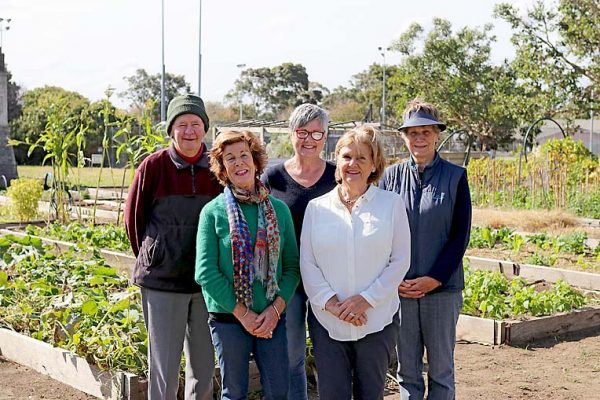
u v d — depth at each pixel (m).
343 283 4.21
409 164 4.84
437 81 50.59
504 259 11.77
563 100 30.34
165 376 4.55
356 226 4.23
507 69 49.22
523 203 19.78
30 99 61.69
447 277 4.61
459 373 6.34
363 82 85.56
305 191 4.86
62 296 7.08
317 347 4.31
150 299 4.55
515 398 5.74
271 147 31.09
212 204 4.26
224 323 4.22
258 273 4.15
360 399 4.32
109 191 23.62
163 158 4.54
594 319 7.94
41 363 6.09
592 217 18.33
